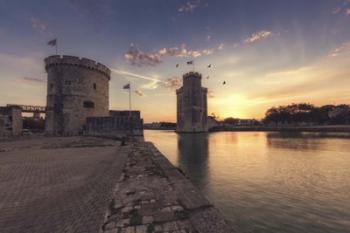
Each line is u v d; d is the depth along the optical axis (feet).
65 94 114.42
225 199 37.78
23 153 47.09
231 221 29.09
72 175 26.94
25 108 109.50
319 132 244.63
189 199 18.40
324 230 26.35
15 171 29.14
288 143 133.49
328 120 334.24
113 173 28.14
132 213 15.57
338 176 53.42
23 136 105.81
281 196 39.17
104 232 12.87
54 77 114.83
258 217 30.32
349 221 28.78
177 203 17.52
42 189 21.26
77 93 117.70
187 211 15.93
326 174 55.52
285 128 305.12
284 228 26.99
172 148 119.34
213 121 431.43
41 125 170.50
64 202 17.79
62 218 14.83
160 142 158.71
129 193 20.07
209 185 46.37
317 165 66.69
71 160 37.86
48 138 94.27
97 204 17.38
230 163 72.43
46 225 13.82
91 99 124.67
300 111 343.87
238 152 99.35
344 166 65.00
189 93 296.30
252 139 178.60
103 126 99.40
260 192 41.52
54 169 30.42
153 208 16.47
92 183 23.41
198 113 299.99
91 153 46.85
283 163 70.95
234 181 49.57
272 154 90.68
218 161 76.38
